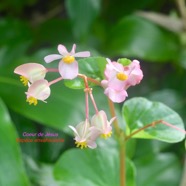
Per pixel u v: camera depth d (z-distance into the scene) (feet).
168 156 2.03
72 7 2.18
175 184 1.97
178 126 1.44
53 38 2.47
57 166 1.63
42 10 2.95
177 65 2.52
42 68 1.28
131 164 1.62
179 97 2.33
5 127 1.59
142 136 1.44
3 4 2.74
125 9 2.55
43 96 1.27
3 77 1.89
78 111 1.81
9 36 2.38
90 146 1.30
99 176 1.63
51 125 1.75
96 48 2.44
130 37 2.31
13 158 1.55
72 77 1.23
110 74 1.24
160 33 2.36
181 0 2.50
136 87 2.49
